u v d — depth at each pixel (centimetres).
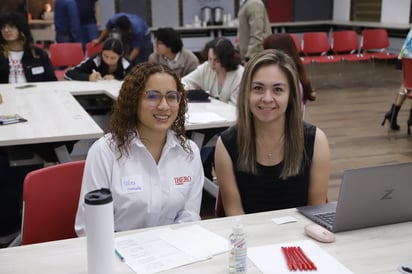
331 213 183
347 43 844
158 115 186
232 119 324
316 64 980
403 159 466
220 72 388
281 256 152
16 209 326
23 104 373
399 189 168
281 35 335
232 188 213
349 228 170
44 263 147
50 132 293
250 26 577
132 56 632
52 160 316
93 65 495
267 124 204
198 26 1016
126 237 165
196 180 201
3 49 471
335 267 145
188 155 199
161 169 193
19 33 469
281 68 200
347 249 157
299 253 153
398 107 563
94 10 720
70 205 204
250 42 580
